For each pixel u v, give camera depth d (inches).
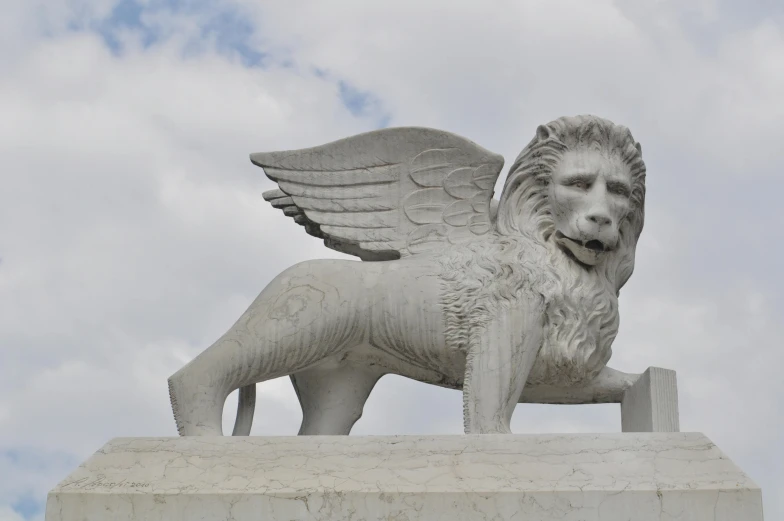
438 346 223.9
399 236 233.5
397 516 196.4
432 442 206.2
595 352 226.5
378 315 225.5
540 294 223.3
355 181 236.4
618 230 229.5
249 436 208.8
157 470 203.8
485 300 222.1
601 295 227.1
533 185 232.1
